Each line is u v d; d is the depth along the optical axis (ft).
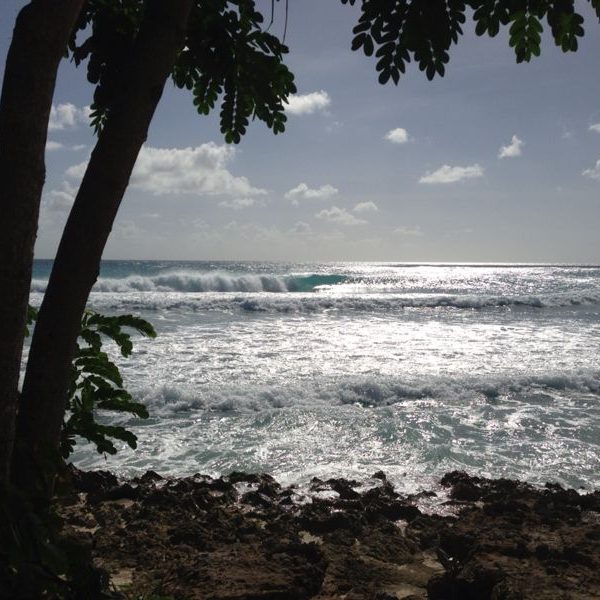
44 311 7.51
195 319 73.26
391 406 32.01
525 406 32.65
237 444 25.23
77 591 7.35
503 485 20.27
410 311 90.99
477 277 262.26
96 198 7.43
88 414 9.89
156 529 15.52
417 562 14.46
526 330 67.82
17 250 6.48
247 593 11.02
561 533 14.93
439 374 40.78
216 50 10.48
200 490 18.89
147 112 7.57
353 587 12.71
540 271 360.89
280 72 10.62
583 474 22.66
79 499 18.35
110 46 10.19
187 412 30.01
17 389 6.89
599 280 230.07
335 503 18.22
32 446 7.38
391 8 9.04
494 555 13.43
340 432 26.96
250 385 35.12
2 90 6.49
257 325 67.67
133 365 41.32
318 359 45.93
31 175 6.49
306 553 13.21
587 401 33.88
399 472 22.30
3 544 6.57
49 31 6.44
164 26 7.53
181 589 11.36
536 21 9.27
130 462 23.02
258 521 17.08
